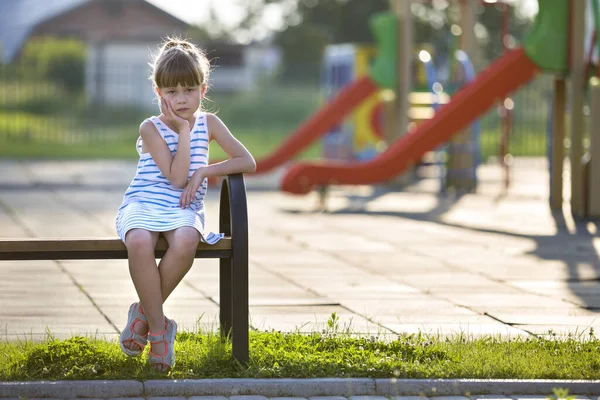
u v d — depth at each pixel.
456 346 5.87
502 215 15.00
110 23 72.06
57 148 33.69
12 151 31.62
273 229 13.39
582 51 14.24
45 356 5.42
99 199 17.31
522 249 11.30
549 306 7.77
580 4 14.14
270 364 5.34
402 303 7.87
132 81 60.28
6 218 14.17
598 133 14.06
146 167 5.46
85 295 8.09
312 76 61.59
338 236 12.63
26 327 6.71
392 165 15.48
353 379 5.15
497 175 23.56
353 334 6.39
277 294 8.26
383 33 19.36
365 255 10.86
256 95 55.91
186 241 5.12
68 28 70.69
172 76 5.37
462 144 19.33
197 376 5.18
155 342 5.21
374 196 18.62
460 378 5.24
